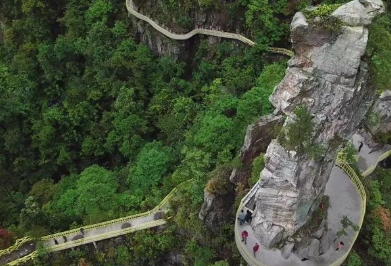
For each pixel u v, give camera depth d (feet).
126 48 188.96
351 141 136.56
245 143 122.72
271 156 97.76
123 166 172.24
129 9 195.21
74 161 182.60
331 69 86.53
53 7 216.74
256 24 170.50
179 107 166.81
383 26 90.07
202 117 151.02
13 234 133.08
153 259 133.28
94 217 136.56
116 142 174.91
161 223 134.10
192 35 183.52
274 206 104.88
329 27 82.99
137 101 178.70
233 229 121.80
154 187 145.79
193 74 187.01
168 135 164.66
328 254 110.52
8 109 181.98
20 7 219.20
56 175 183.32
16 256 128.98
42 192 161.68
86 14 204.95
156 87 181.78
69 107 185.16
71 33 205.36
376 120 133.08
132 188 148.66
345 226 111.65
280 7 168.35
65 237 133.28
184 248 130.72
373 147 136.77
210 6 175.22
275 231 107.96
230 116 146.20
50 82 197.47
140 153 157.58
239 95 163.22
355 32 82.33
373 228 117.60
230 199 124.26
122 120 172.65
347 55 84.07
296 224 106.42
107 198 141.59
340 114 92.22
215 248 124.98
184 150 141.28
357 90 88.79
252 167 121.60
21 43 217.36
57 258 131.44
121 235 134.10
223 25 178.50
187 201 131.85
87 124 184.75
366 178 130.31
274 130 114.73
